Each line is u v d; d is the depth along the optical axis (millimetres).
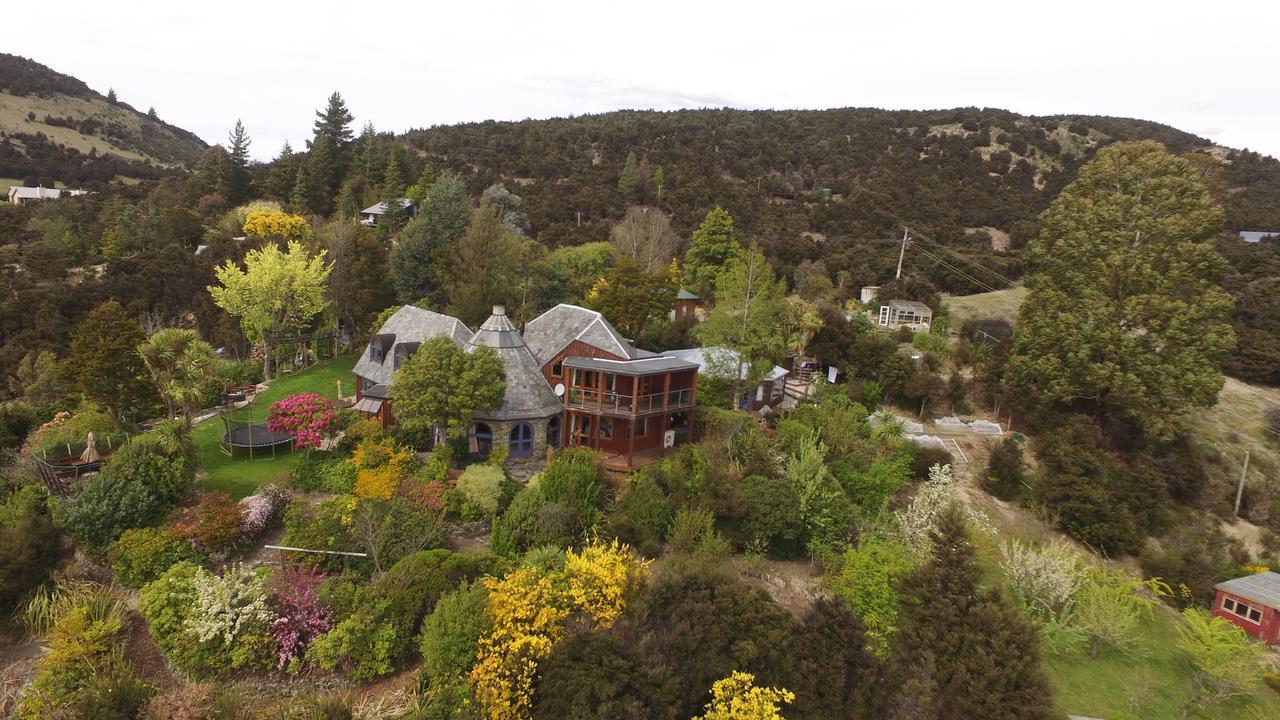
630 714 17359
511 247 53094
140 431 32281
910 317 59250
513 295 51594
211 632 19781
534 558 23609
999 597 20641
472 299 49562
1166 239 43469
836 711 19359
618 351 36000
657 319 55688
